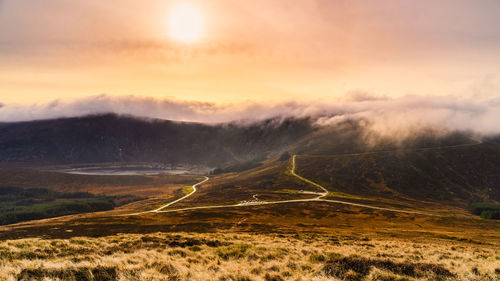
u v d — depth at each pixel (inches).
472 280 759.7
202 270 776.3
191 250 1122.0
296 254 1058.1
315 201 7790.4
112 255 927.7
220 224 4392.2
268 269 805.2
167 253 993.5
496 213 6993.1
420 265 838.5
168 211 6732.3
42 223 5654.5
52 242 1111.0
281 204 7396.7
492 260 1074.1
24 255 893.2
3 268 658.2
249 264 887.7
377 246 1545.3
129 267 712.4
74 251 1007.6
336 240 1903.3
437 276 770.2
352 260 865.5
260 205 7288.4
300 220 5275.6
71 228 4212.6
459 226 4987.7
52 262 785.6
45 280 600.4
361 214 6181.1
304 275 765.9
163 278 645.9
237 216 5762.8
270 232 2957.7
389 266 826.8
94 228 4168.3
